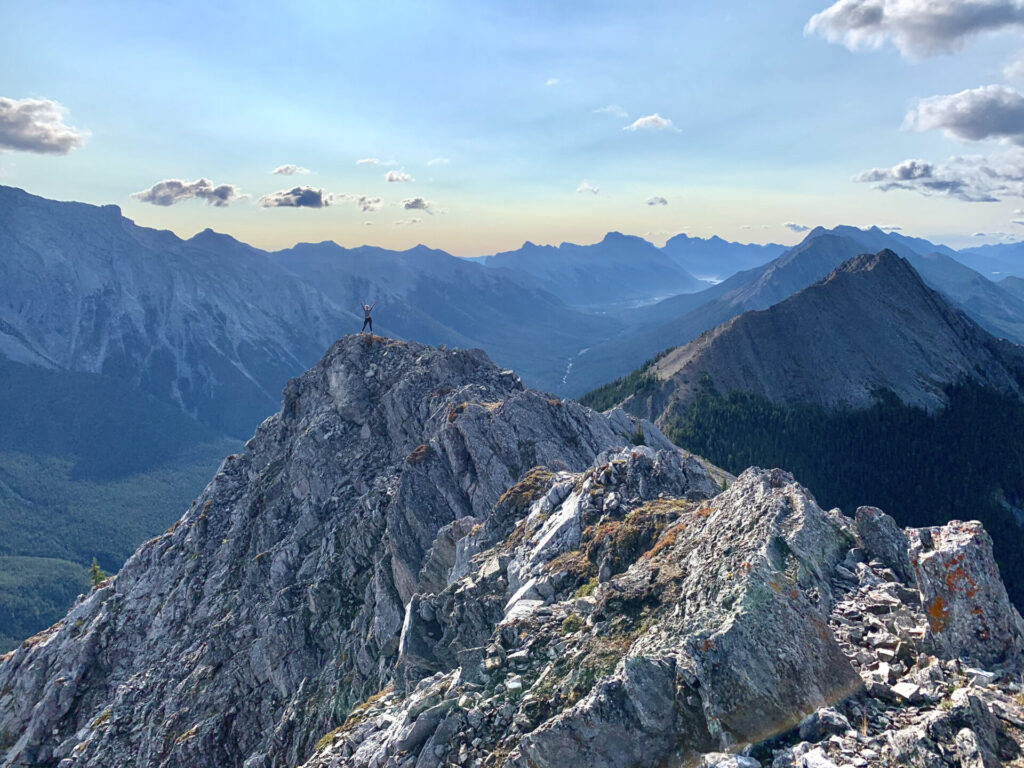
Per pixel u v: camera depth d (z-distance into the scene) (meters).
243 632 76.19
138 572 101.88
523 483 54.38
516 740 23.44
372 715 35.53
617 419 98.69
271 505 94.25
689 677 20.67
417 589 56.47
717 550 25.84
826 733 18.09
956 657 20.14
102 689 85.88
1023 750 16.14
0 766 80.12
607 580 32.53
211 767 63.94
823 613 22.55
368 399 103.19
